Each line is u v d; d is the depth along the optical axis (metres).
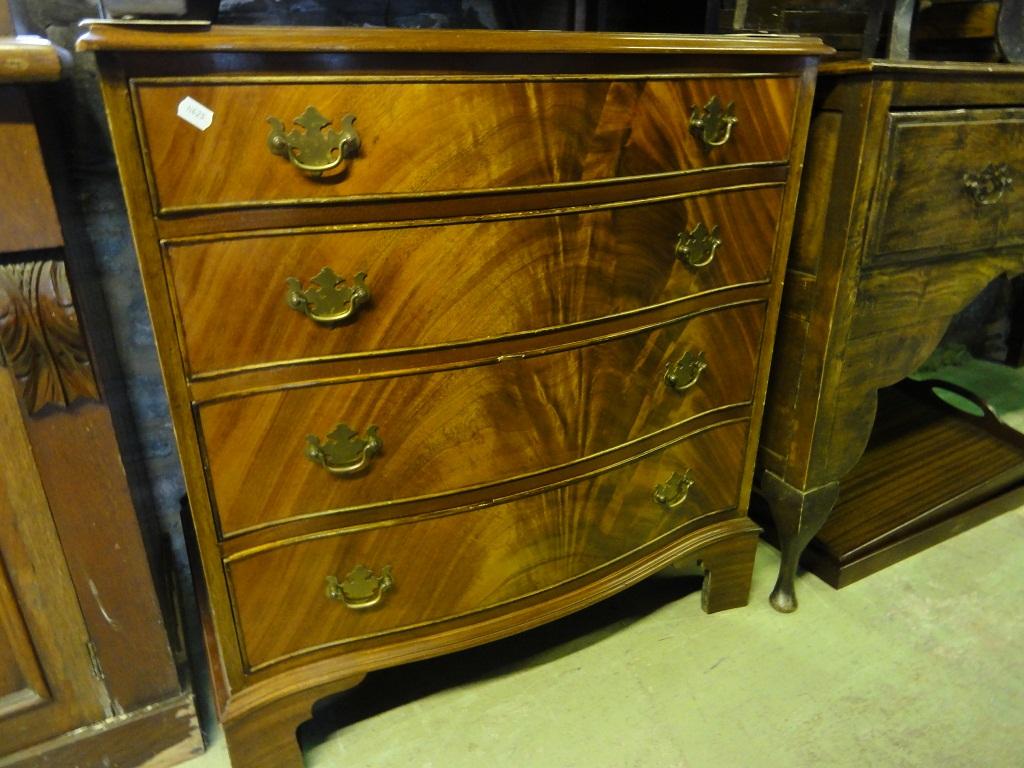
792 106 0.97
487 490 0.95
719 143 0.93
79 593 0.90
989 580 1.39
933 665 1.20
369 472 0.87
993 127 1.08
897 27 1.28
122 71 0.62
